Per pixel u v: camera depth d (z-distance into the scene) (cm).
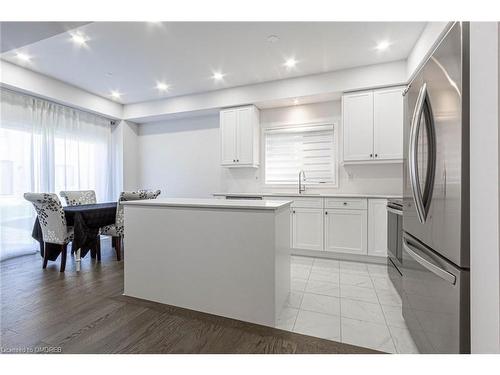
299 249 361
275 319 179
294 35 271
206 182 495
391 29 259
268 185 440
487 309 88
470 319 101
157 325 181
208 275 198
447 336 112
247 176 457
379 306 211
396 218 243
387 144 331
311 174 414
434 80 126
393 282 254
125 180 516
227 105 423
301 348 156
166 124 526
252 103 409
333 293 236
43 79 370
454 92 108
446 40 115
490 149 86
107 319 189
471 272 100
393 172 366
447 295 112
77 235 294
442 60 118
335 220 340
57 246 327
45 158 387
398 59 321
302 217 358
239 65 341
